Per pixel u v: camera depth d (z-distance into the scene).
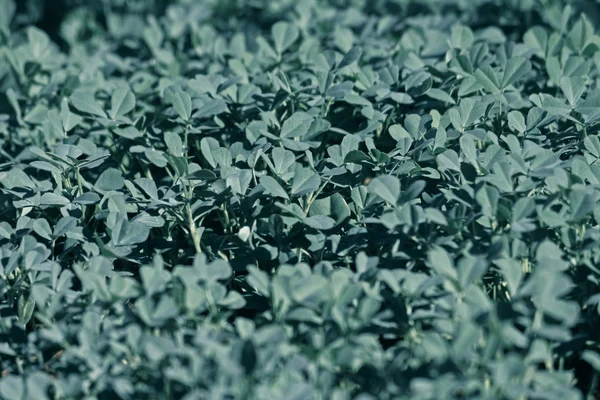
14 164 3.07
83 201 2.49
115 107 2.94
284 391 1.65
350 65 3.22
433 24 4.09
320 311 1.98
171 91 2.91
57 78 3.51
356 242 2.37
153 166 3.17
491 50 3.71
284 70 3.45
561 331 1.79
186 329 1.96
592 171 2.38
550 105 2.75
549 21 3.87
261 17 4.76
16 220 2.78
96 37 4.84
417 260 2.29
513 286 1.94
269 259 2.38
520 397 1.77
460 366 1.78
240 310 2.59
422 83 2.94
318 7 4.65
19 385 1.82
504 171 2.20
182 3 5.07
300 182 2.39
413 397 1.66
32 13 5.37
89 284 2.03
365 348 1.87
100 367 1.85
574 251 2.15
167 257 2.69
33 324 2.52
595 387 2.18
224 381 1.71
